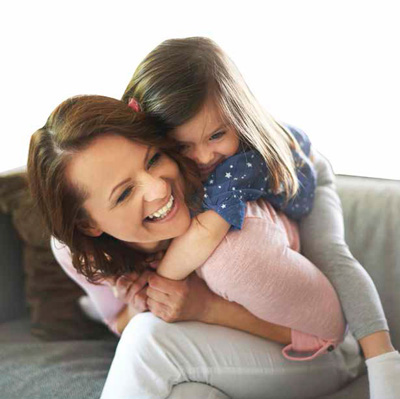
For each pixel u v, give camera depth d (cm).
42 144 89
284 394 101
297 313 95
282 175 97
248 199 94
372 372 95
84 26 174
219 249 92
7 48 178
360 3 151
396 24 150
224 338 99
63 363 121
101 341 132
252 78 163
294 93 160
